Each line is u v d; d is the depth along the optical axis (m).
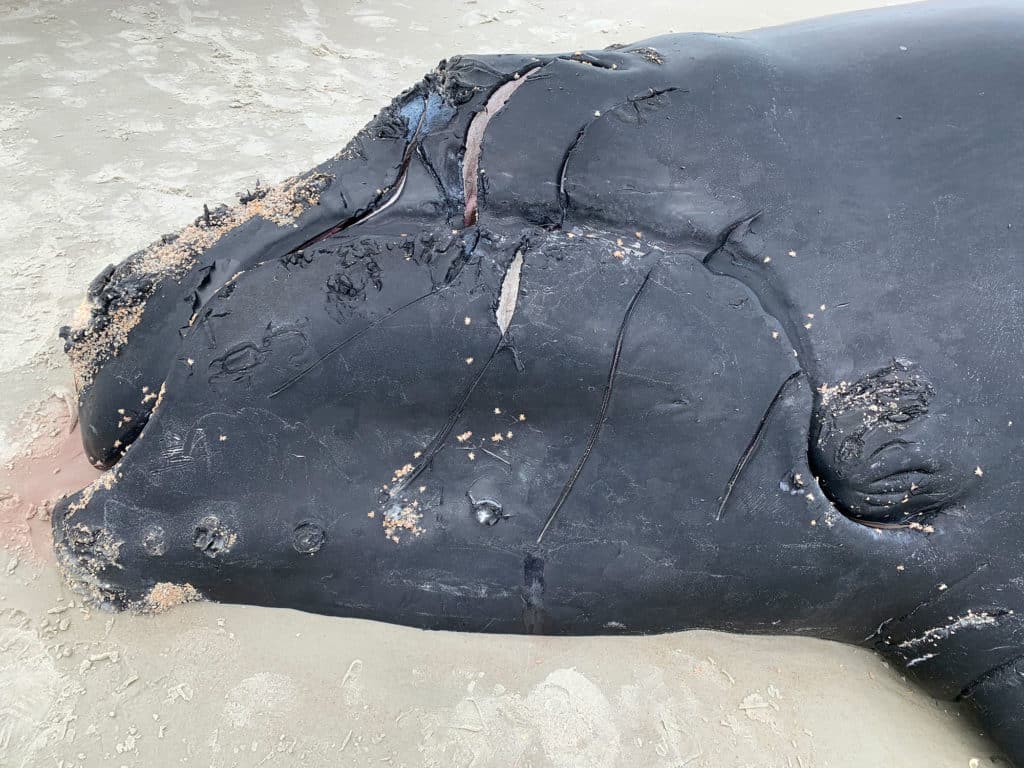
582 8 5.83
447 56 5.14
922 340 1.98
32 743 2.05
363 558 2.12
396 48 5.18
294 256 2.07
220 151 4.11
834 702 2.31
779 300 2.01
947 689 2.23
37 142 4.01
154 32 5.01
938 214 2.04
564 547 2.08
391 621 2.28
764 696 2.30
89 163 3.91
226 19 5.25
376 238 2.04
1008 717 2.09
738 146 2.10
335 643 2.27
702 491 2.01
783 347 1.97
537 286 1.96
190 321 2.10
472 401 2.01
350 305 2.00
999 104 2.15
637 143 2.08
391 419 2.04
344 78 4.83
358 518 2.09
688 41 2.38
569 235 2.02
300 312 2.01
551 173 2.05
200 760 2.06
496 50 5.25
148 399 2.13
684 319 1.96
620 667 2.31
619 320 1.95
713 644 2.38
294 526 2.10
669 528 2.04
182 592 2.26
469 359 1.97
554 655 2.31
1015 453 1.96
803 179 2.07
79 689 2.15
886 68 2.24
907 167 2.09
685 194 2.05
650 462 2.01
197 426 2.07
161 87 4.54
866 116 2.16
